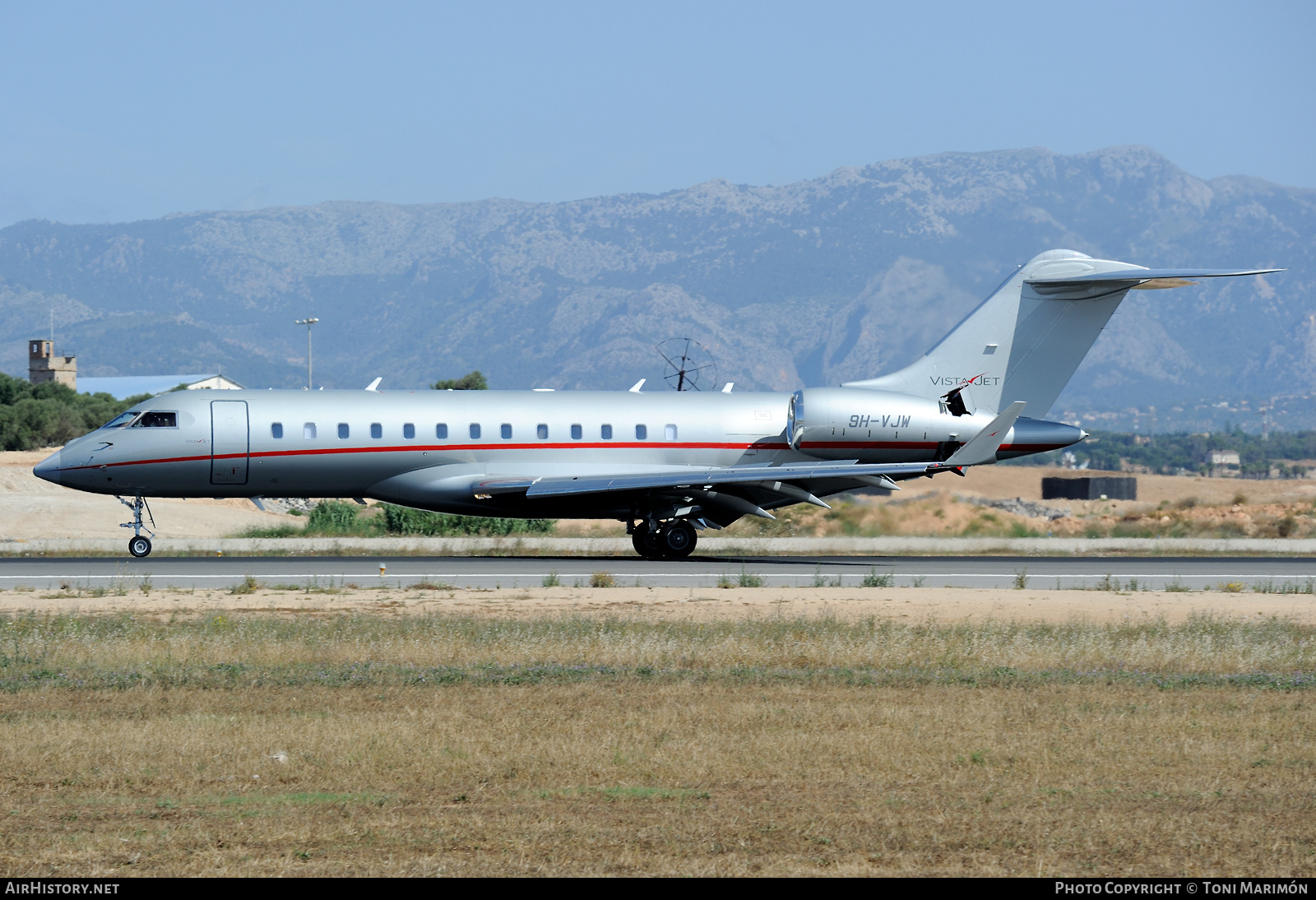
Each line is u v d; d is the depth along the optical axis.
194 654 63.09
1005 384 127.12
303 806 37.94
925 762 43.41
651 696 54.59
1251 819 37.38
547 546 137.38
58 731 46.66
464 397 120.94
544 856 33.66
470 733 46.97
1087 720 50.41
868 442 123.50
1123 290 125.81
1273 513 192.12
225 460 115.56
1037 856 33.97
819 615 78.81
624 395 123.75
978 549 139.50
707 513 122.00
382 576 101.25
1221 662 63.81
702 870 32.72
